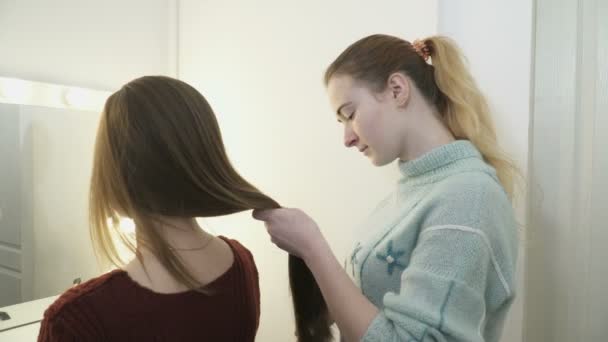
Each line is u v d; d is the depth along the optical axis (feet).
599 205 3.18
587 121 3.19
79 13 4.48
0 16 3.78
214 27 5.27
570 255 3.28
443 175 2.04
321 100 4.29
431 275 1.67
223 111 5.26
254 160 4.99
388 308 1.73
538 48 3.32
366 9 3.88
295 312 2.35
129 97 1.62
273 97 4.73
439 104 2.27
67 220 4.35
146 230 1.64
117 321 1.46
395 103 2.15
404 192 2.35
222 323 1.79
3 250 3.81
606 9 3.07
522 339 3.36
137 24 5.17
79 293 1.47
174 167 1.63
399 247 2.06
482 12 3.38
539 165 3.38
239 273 1.97
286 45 4.56
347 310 1.81
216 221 5.46
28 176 3.98
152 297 1.55
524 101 3.22
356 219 4.10
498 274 1.79
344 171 4.17
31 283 4.04
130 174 1.59
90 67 4.62
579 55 3.18
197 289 1.68
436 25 3.45
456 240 1.70
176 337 1.58
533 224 3.39
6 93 3.77
